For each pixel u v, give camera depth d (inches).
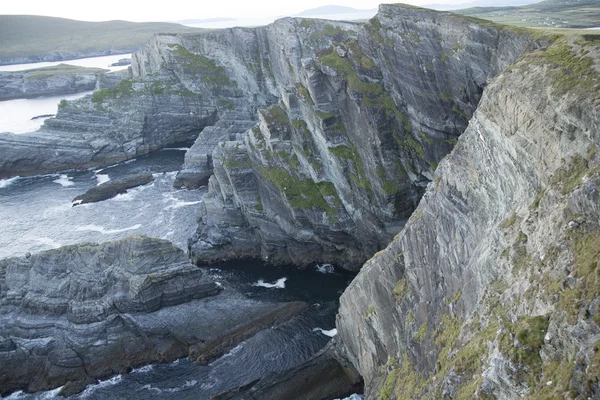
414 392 1333.7
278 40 4534.9
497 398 862.5
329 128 2856.8
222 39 5221.5
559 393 722.2
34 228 3531.0
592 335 724.0
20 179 4680.1
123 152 5059.1
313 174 2992.1
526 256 1029.2
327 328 2313.0
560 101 1091.3
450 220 1457.9
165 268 2325.3
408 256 1658.5
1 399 2012.8
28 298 2212.1
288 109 3125.0
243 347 2203.5
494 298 1080.8
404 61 2610.7
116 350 2172.7
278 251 3088.1
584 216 887.7
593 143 974.4
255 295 2647.6
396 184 2659.9
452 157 1518.2
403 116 2684.5
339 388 1919.3
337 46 2967.5
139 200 3966.5
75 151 4904.0
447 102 2449.6
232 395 1908.2
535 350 821.9
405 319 1604.3
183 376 2075.5
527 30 2027.6
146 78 5418.3
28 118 6756.9
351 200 2849.4
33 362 2127.2
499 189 1273.4
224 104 5290.4
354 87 2751.0
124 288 2258.9
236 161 3189.0
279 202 3024.1
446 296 1403.8
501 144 1279.5
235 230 3193.9
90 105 5216.5
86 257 2288.4
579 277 812.6
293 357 2135.8
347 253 2955.2
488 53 2197.3
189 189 4148.6
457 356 1099.3
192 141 5506.9
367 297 1870.1
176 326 2256.4
